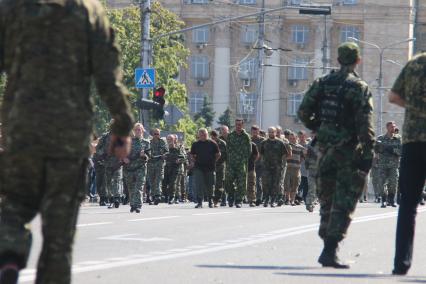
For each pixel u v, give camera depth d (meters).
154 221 45.69
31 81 13.88
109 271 24.06
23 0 14.01
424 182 24.28
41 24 13.92
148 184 77.31
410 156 24.03
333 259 26.12
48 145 13.79
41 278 13.84
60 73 13.91
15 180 13.91
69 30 13.93
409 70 23.80
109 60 14.09
